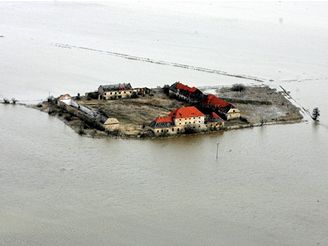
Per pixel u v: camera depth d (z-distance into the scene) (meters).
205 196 161.75
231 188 168.12
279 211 154.88
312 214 154.12
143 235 138.88
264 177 177.75
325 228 147.12
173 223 145.50
